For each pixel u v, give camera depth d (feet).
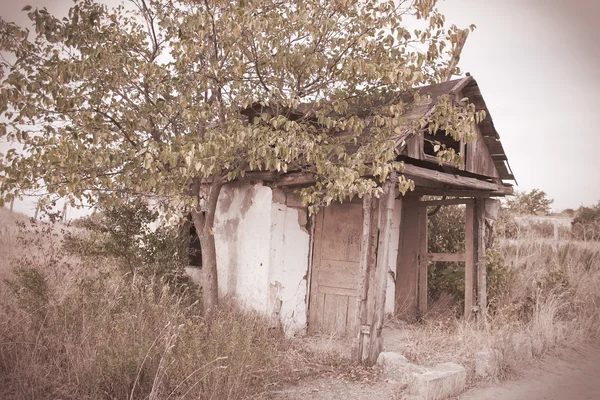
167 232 26.40
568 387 18.34
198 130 21.88
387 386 17.17
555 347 23.24
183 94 20.36
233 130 17.90
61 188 17.83
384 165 17.52
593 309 27.37
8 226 28.40
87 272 24.23
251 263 24.75
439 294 31.99
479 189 27.61
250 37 19.89
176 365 15.06
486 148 28.43
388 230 19.93
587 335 24.61
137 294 20.84
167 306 20.63
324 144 19.79
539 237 41.55
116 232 25.21
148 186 18.40
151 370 15.25
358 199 25.43
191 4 21.53
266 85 21.68
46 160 17.30
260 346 18.69
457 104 24.59
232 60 20.77
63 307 18.33
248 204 25.54
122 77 20.12
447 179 23.38
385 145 17.97
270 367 17.34
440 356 20.25
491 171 28.91
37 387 14.69
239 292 25.16
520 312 27.35
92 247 24.76
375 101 23.50
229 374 15.03
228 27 18.02
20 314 18.48
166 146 16.40
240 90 21.31
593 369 20.59
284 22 19.01
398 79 18.31
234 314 22.58
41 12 17.65
